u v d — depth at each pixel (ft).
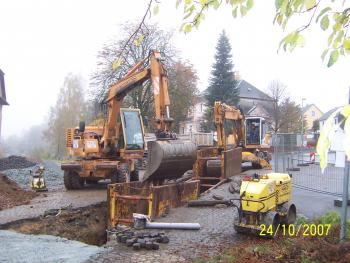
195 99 151.23
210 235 28.96
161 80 44.75
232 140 84.79
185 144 41.96
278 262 21.26
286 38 8.27
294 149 62.28
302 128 192.24
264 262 21.44
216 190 47.75
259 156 80.23
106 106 56.59
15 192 51.16
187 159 41.81
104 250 25.67
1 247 26.84
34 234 34.68
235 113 73.10
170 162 39.27
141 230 30.86
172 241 27.63
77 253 25.16
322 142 5.48
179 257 23.91
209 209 37.91
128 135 55.77
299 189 46.01
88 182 63.21
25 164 88.12
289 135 61.36
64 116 191.42
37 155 174.40
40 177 56.08
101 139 56.95
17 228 35.55
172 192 38.27
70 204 43.83
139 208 34.91
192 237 28.53
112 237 29.35
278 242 25.81
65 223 38.75
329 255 20.21
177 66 130.11
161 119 43.01
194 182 43.21
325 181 48.16
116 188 35.99
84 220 40.45
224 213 36.14
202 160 57.21
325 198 40.91
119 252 25.11
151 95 119.55
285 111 186.29
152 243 25.62
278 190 28.78
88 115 182.70
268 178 29.04
